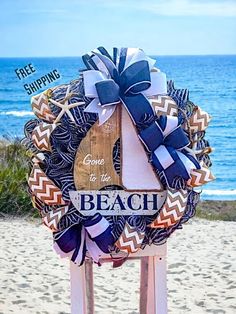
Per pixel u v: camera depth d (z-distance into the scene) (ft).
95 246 5.78
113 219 5.76
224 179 37.35
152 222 5.75
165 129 5.72
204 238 12.85
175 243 12.28
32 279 9.48
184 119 5.88
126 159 5.76
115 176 5.77
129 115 5.76
